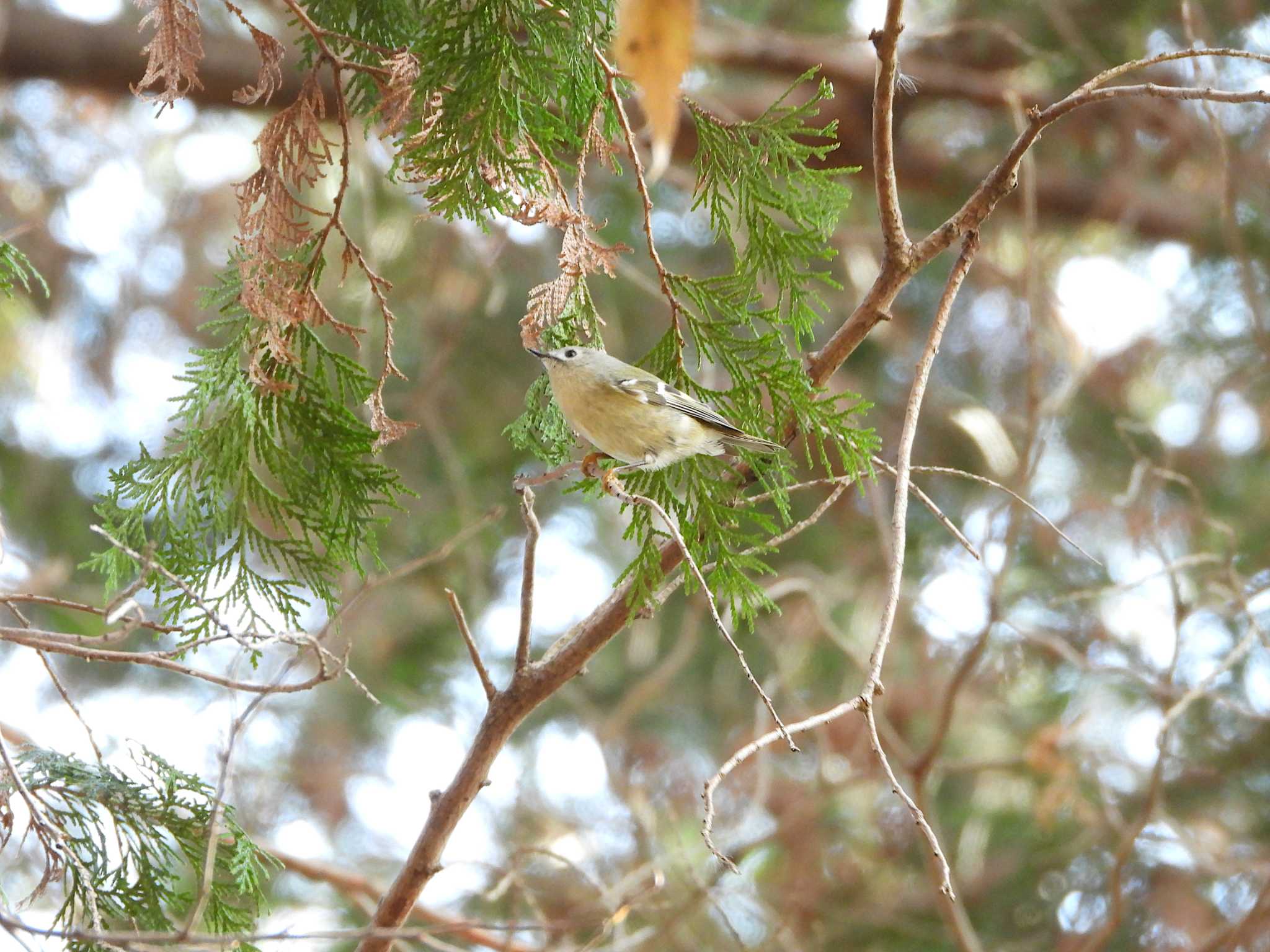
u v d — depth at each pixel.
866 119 14.77
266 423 5.54
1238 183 14.24
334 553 5.68
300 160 5.29
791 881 12.23
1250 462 14.27
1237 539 12.80
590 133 5.40
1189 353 14.61
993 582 9.84
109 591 5.41
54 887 8.88
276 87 5.34
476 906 11.55
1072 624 13.19
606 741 12.09
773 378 5.66
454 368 13.91
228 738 4.92
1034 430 10.08
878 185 5.48
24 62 12.92
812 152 5.52
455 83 5.08
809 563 14.16
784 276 5.68
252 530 5.60
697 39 13.52
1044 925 12.22
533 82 5.01
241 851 5.57
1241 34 13.45
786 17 15.50
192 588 5.41
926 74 14.40
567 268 5.19
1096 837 12.20
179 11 5.16
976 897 12.43
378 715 13.67
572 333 6.10
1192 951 11.25
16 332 13.20
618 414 5.75
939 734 10.12
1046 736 12.17
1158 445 13.90
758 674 13.95
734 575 5.89
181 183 15.05
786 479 5.95
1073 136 15.09
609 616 5.70
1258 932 10.41
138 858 5.50
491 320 13.91
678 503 6.08
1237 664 12.60
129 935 4.33
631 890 10.41
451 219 5.06
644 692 12.12
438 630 13.76
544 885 11.53
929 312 14.92
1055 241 15.52
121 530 5.40
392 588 13.58
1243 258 10.52
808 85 14.47
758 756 12.21
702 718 14.00
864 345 14.50
